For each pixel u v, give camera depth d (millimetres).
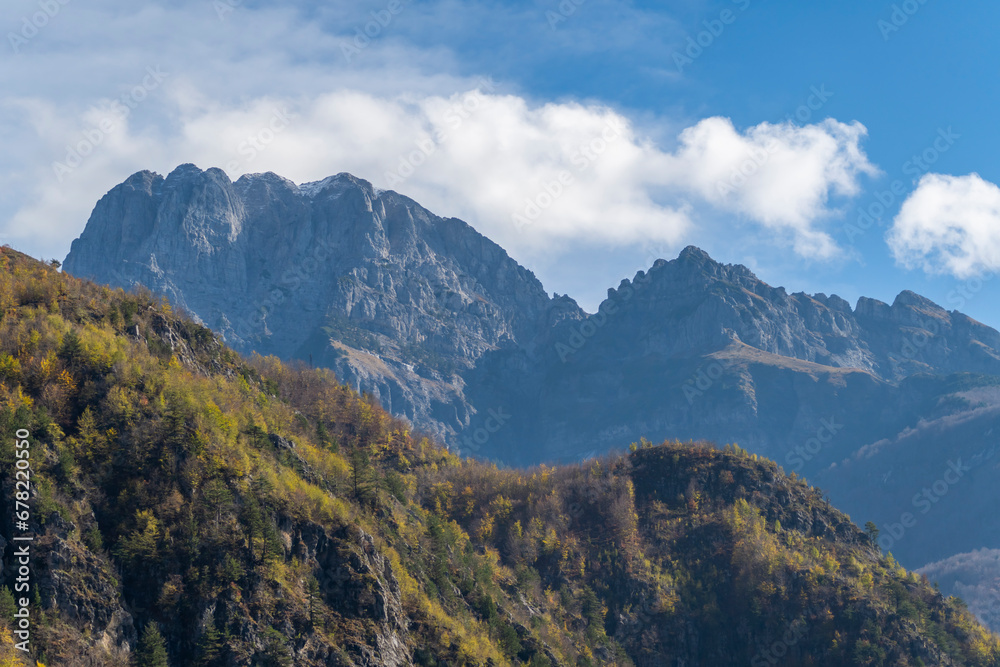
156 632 160625
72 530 164125
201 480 183875
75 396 187625
